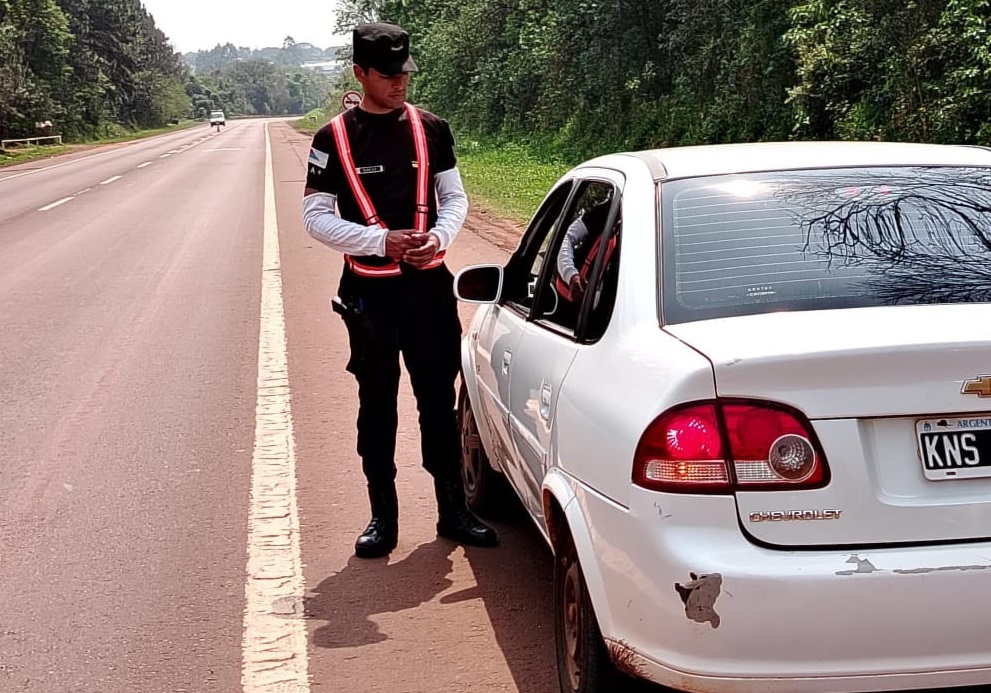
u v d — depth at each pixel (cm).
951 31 1295
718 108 2067
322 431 663
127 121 11225
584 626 310
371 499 483
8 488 571
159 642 401
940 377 268
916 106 1377
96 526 516
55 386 786
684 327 298
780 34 1895
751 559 262
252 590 444
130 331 981
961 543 266
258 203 2302
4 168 4178
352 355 470
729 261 320
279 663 383
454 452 487
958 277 312
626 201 356
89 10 11006
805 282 311
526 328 416
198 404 730
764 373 266
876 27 1470
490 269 460
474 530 490
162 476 586
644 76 2533
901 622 260
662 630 270
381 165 448
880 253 321
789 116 1822
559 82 3131
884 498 266
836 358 264
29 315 1066
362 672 376
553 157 2959
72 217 2078
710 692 265
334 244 443
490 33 4181
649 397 281
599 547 295
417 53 4972
